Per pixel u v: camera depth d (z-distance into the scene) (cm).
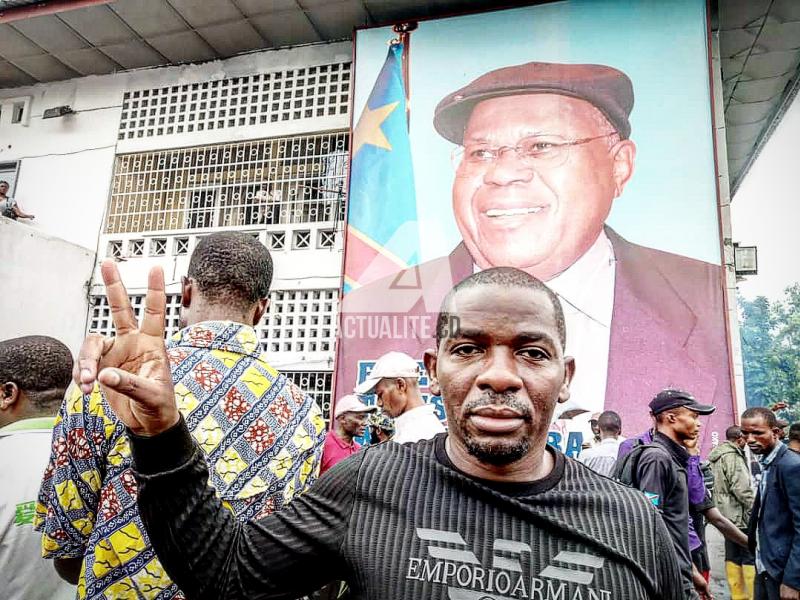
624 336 523
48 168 781
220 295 161
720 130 582
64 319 680
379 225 603
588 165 562
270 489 141
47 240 669
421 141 611
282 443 147
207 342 150
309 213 677
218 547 97
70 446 134
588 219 553
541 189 567
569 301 539
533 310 103
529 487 102
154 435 93
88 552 130
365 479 106
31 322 643
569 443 509
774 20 635
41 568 179
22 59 765
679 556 279
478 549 96
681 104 557
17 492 177
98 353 92
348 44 702
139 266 700
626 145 559
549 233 558
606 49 584
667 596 99
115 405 93
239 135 716
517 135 584
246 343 156
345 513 104
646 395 507
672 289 521
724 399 494
